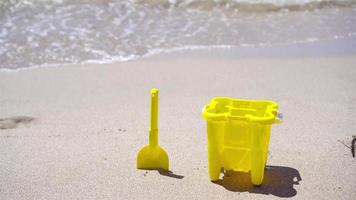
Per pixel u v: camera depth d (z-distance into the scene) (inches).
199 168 80.4
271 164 81.2
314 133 89.7
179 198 74.7
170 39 130.3
